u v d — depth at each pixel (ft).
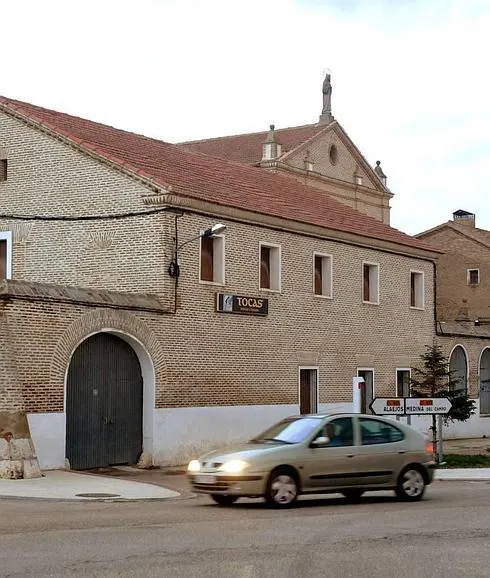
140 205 85.25
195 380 86.28
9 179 92.68
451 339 129.59
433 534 41.39
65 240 89.15
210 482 52.01
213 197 89.45
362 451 54.90
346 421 55.26
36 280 90.33
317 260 105.60
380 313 114.52
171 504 55.77
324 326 104.58
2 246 93.20
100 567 32.35
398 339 117.70
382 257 115.65
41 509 51.83
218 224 89.61
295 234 100.78
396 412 81.71
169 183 85.35
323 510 51.39
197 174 97.91
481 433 135.54
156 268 83.87
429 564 34.09
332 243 106.73
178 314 84.64
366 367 111.14
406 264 120.37
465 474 78.74
